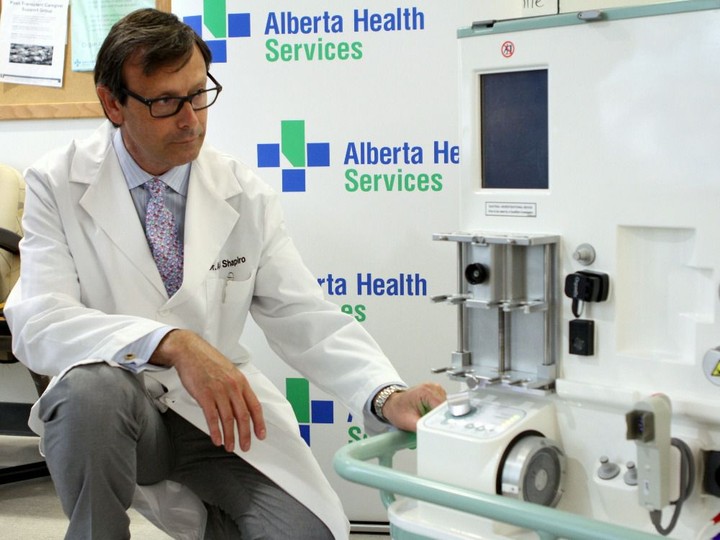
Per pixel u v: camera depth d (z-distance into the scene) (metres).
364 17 2.20
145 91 1.55
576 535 0.96
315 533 1.62
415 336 2.28
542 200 1.21
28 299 1.64
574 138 1.17
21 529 2.41
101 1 2.83
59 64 2.90
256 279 1.81
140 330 1.52
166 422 1.72
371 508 2.32
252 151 2.28
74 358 1.55
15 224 2.80
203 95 1.62
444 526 1.19
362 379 1.60
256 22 2.24
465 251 1.26
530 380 1.23
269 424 1.72
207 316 1.73
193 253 1.70
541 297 1.22
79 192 1.72
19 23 2.91
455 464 1.15
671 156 1.10
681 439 1.11
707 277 1.10
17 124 2.96
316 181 2.27
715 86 1.06
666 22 1.09
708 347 1.09
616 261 1.16
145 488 1.72
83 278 1.72
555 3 2.05
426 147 2.21
